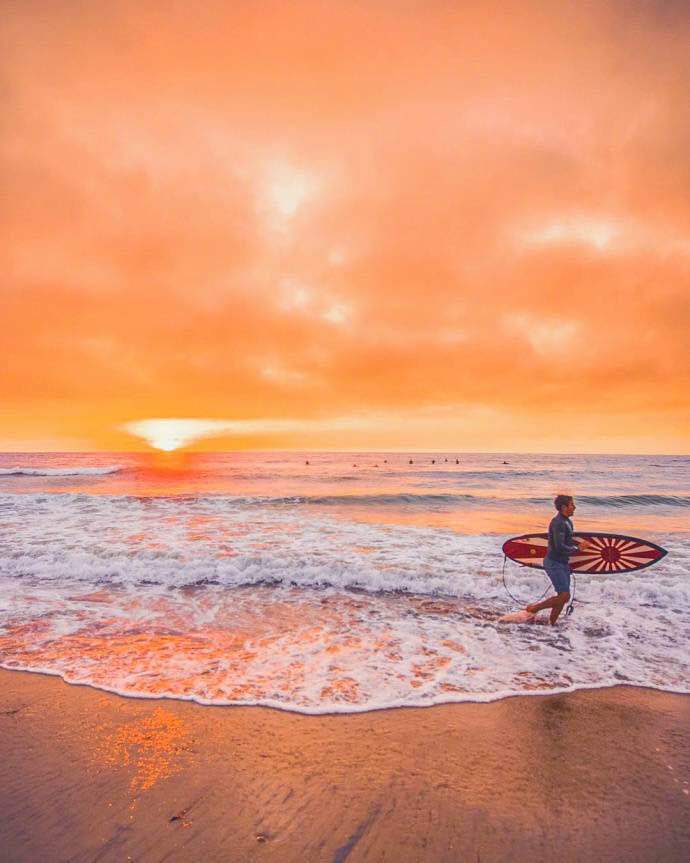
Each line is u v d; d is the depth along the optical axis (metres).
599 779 3.30
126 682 4.75
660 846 2.69
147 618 6.70
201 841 2.68
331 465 51.16
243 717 4.09
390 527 13.23
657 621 6.59
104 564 9.14
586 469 44.88
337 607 7.21
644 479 34.50
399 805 3.01
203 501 18.81
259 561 9.17
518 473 38.66
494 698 4.48
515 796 3.11
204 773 3.32
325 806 2.99
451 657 5.42
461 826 2.83
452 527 13.37
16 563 9.30
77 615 6.81
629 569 7.31
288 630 6.26
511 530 12.91
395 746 3.68
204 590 8.08
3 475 35.66
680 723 4.07
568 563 6.41
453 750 3.64
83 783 3.20
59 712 4.16
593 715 4.19
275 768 3.38
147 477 33.59
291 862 2.53
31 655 5.42
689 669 5.14
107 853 2.58
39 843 2.66
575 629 6.30
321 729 3.92
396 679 4.86
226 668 5.09
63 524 13.34
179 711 4.20
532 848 2.66
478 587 7.93
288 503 19.25
